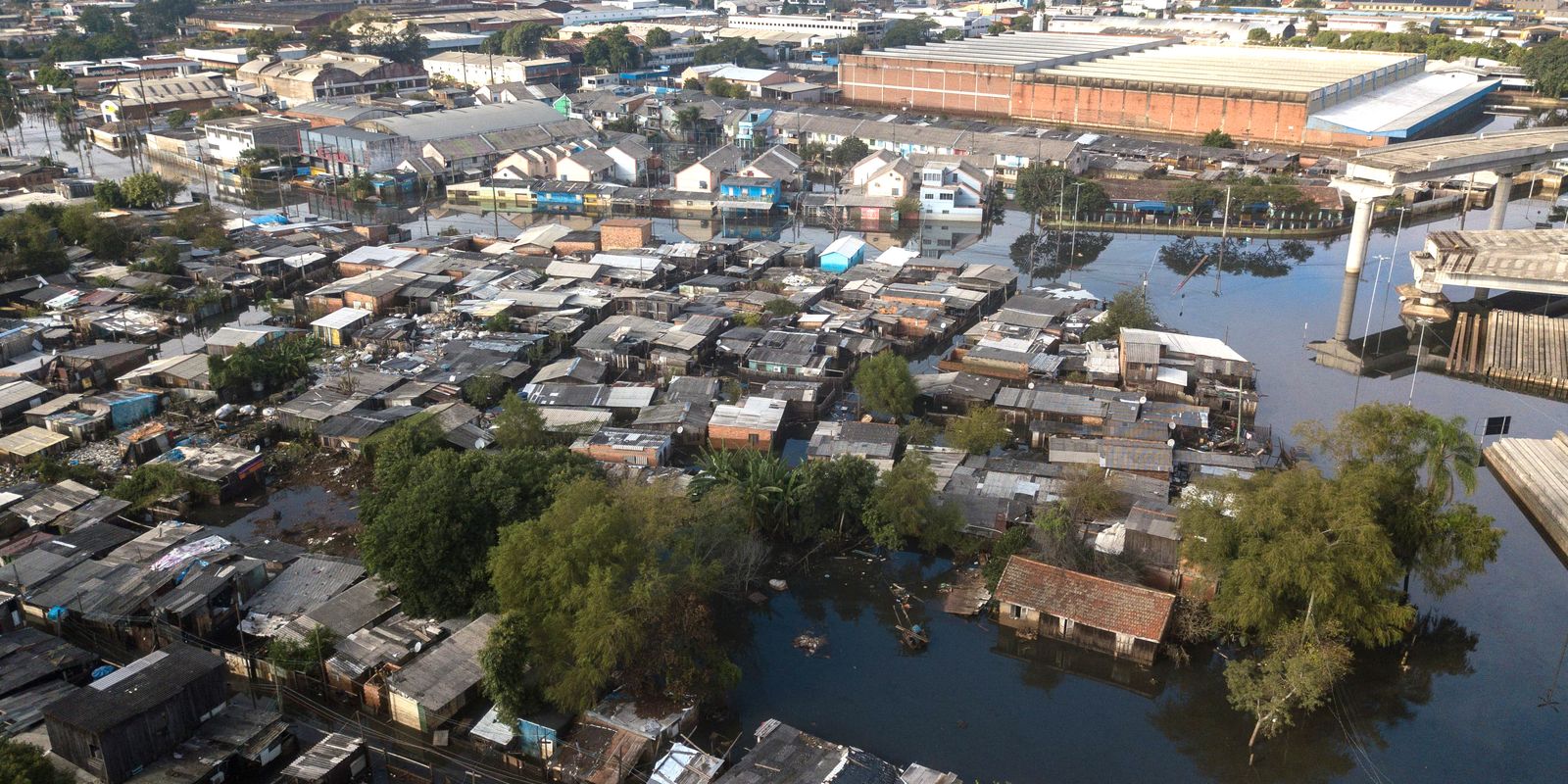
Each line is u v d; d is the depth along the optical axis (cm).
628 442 8844
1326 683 6056
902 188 18150
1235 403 9856
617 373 10850
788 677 6562
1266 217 17488
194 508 8369
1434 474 6750
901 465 7775
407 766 5662
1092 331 11450
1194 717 6259
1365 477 6469
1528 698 6425
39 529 7644
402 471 7150
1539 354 11275
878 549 7931
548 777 5622
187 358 10612
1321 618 6244
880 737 6056
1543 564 7850
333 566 7069
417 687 5878
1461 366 11475
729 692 6378
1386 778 5781
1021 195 18075
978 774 5788
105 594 6631
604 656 5609
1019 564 7031
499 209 19125
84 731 5144
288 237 14900
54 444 8994
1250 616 6144
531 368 11006
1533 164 14988
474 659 6109
